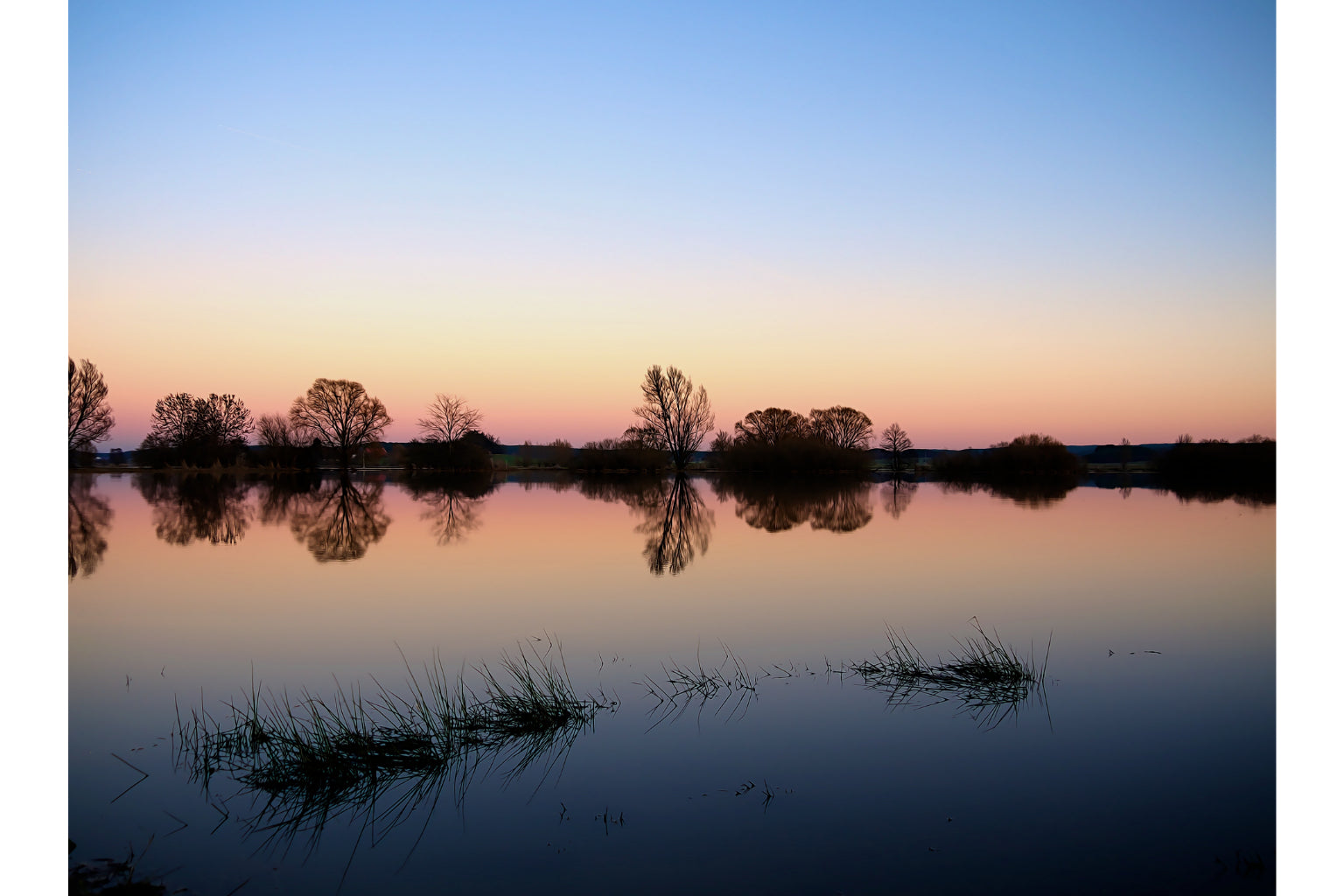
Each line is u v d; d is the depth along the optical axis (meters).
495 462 77.12
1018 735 7.62
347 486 48.66
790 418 77.69
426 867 5.32
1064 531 23.70
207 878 5.20
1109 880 5.13
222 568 17.34
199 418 69.44
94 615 12.72
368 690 9.05
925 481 54.94
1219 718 8.06
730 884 5.09
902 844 5.58
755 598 13.93
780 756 7.13
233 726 7.94
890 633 11.49
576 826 5.86
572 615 12.66
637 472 68.94
